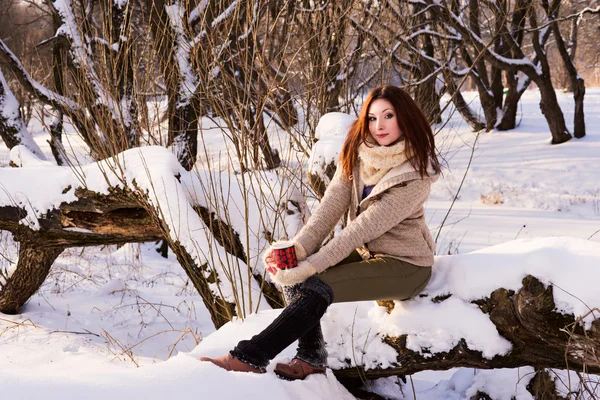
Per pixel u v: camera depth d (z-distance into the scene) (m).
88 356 3.52
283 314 2.21
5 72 9.30
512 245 2.58
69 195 3.86
